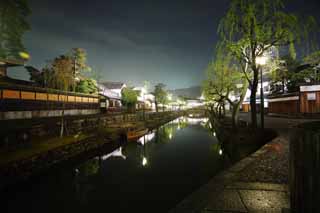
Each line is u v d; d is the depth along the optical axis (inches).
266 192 145.7
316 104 835.4
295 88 983.6
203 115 2933.1
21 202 305.9
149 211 285.0
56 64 854.5
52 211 282.7
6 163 309.1
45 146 450.0
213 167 487.8
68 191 346.6
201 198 139.6
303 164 66.1
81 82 1114.7
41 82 860.6
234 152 463.5
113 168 481.7
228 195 142.7
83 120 800.3
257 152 258.8
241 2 386.9
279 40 376.8
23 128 489.7
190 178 415.5
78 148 507.2
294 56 383.9
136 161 547.5
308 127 69.7
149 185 378.3
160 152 655.1
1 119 530.9
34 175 356.2
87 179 406.6
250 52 430.9
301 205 67.3
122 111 1651.1
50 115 736.3
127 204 303.6
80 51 1091.9
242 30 402.9
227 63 495.5
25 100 619.5
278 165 205.0
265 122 703.1
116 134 756.6
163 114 2219.5
